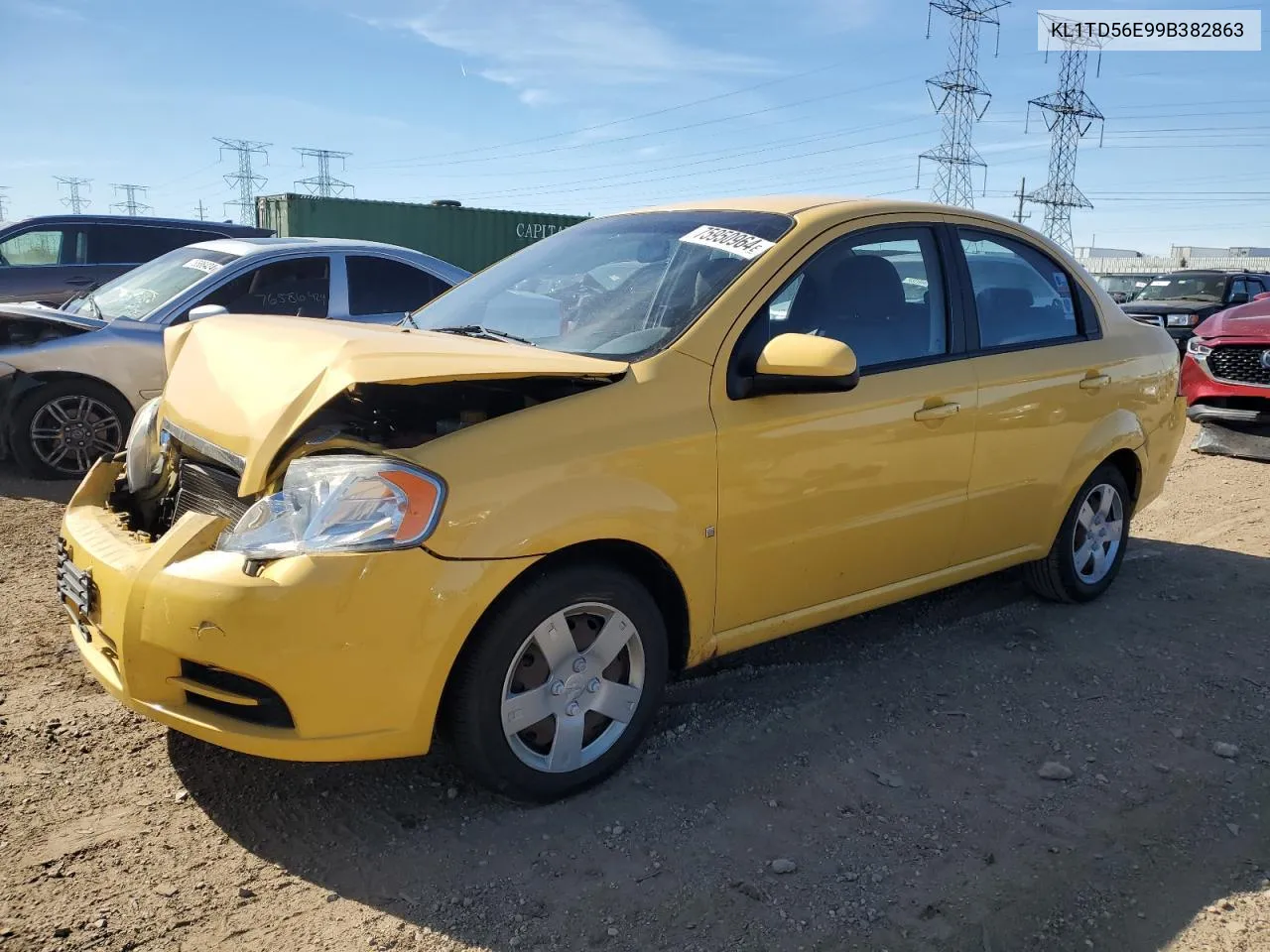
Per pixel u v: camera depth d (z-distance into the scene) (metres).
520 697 2.81
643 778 3.09
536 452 2.73
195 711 2.62
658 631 3.07
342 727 2.55
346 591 2.47
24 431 6.67
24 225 9.99
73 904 2.44
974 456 3.87
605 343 3.25
